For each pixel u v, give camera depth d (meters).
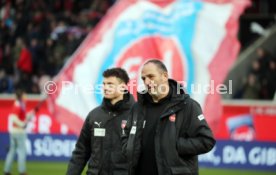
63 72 25.61
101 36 26.17
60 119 25.38
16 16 58.09
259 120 41.88
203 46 26.55
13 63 53.53
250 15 55.84
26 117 39.31
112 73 18.42
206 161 42.00
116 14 26.41
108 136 18.25
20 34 56.38
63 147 43.09
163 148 15.30
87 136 18.62
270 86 48.69
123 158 18.12
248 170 41.66
